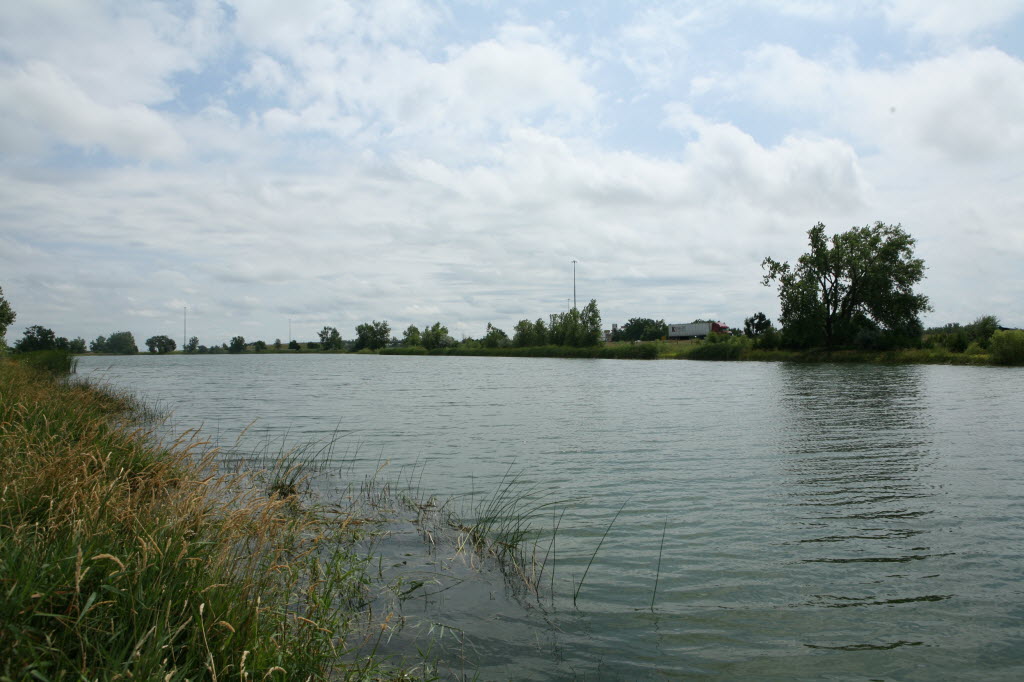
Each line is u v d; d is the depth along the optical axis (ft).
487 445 44.55
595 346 296.92
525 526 24.90
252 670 10.48
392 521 25.21
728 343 241.14
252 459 37.22
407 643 14.65
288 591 14.30
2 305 108.27
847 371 148.56
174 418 59.21
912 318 206.28
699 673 13.74
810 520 25.71
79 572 10.01
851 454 40.45
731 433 50.01
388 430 52.60
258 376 149.38
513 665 13.85
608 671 13.73
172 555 12.39
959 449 42.19
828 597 18.06
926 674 13.89
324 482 32.48
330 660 12.78
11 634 9.11
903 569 20.21
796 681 13.51
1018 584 19.01
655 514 26.61
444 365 225.15
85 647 9.69
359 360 316.81
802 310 213.25
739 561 20.97
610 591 18.39
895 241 203.31
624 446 43.83
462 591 18.06
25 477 16.03
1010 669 14.15
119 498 15.78
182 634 10.91
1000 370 143.23
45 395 34.40
